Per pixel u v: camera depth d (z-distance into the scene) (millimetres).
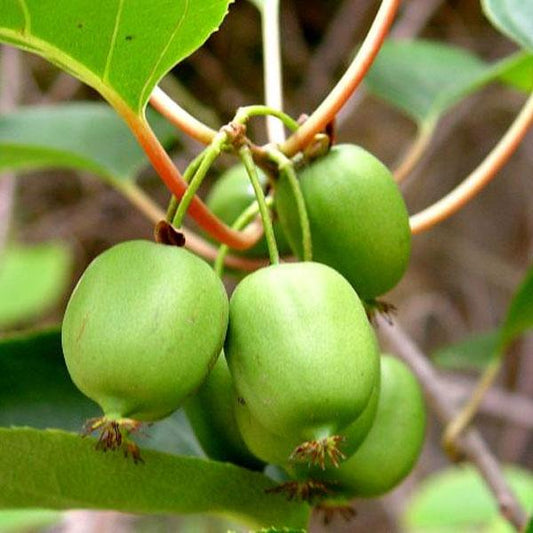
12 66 511
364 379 190
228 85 590
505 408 556
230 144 207
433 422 658
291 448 206
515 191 678
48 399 242
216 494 225
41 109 336
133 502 223
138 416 189
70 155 313
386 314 230
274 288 193
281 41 592
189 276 190
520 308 286
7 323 568
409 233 223
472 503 469
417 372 320
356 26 591
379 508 655
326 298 192
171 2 197
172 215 211
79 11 197
